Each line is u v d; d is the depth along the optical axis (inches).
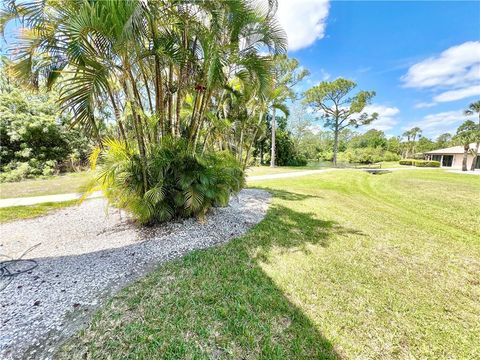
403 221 190.9
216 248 126.9
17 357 59.0
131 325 70.2
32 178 403.5
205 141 187.6
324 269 108.4
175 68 146.1
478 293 93.2
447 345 67.8
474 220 200.5
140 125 131.7
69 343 63.4
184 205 150.5
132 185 139.7
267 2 145.6
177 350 62.3
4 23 114.8
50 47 105.9
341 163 1273.4
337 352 64.2
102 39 98.3
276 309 80.0
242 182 227.9
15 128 436.1
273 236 146.9
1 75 440.5
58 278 94.5
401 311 81.5
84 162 505.0
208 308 78.9
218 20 129.4
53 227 153.8
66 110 95.7
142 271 101.8
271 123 840.3
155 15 110.0
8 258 111.7
